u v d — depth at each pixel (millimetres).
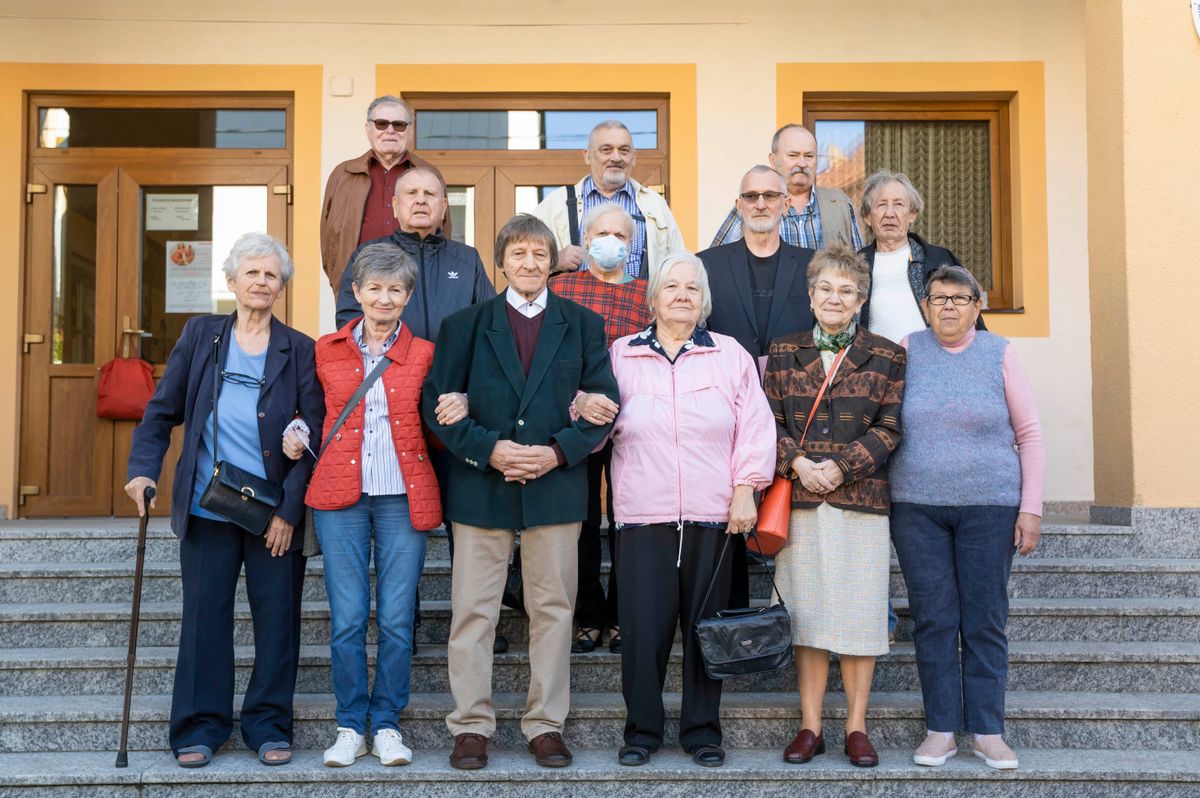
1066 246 6297
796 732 3773
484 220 6359
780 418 3691
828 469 3510
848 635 3512
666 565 3531
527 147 6402
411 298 4035
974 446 3564
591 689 4031
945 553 3592
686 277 3611
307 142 6242
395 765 3484
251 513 3467
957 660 3592
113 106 6332
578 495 3533
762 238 4250
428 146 6387
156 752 3691
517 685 4027
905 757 3625
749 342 4156
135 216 6312
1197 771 3471
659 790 3459
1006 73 6316
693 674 3531
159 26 6207
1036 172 6309
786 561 3646
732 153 6297
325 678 4016
